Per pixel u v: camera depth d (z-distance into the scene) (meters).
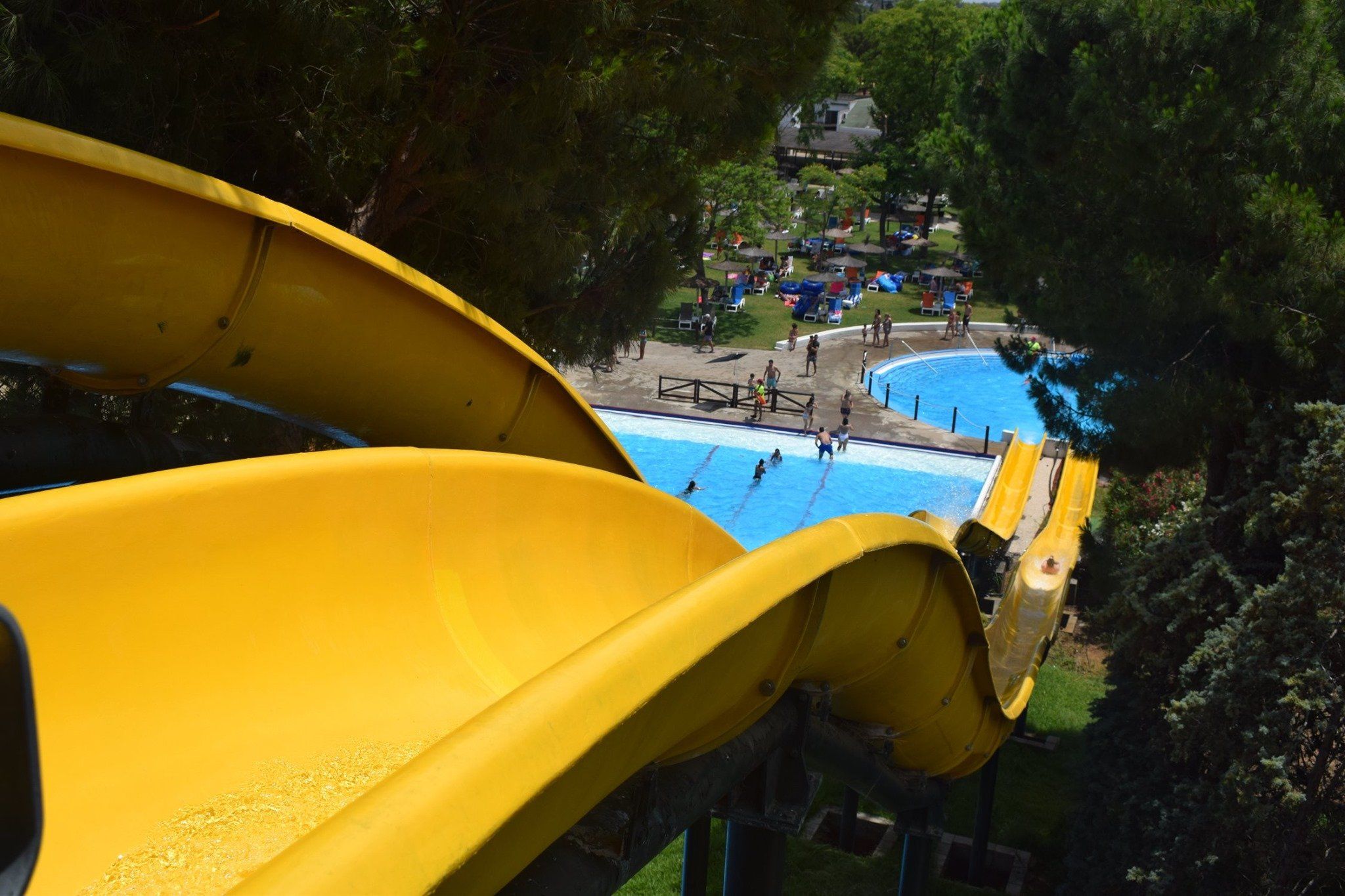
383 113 11.34
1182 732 11.30
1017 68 14.05
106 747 4.58
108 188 6.28
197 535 5.34
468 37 10.70
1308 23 12.05
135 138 9.42
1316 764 10.70
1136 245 13.16
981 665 9.04
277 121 10.93
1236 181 11.97
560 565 7.88
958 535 22.31
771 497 32.56
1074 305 13.38
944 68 73.44
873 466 35.41
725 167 53.59
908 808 10.41
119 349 7.00
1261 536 12.08
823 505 31.84
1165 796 12.20
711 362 47.38
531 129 10.81
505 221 11.79
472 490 7.12
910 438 38.12
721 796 5.55
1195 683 12.16
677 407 40.66
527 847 3.36
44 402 8.02
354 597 6.12
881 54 81.06
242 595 5.51
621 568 8.61
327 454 6.16
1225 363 13.07
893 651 7.14
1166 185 12.46
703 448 36.81
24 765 1.53
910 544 6.14
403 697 5.91
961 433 39.44
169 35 9.24
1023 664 18.27
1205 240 12.88
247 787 4.76
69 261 6.27
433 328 8.76
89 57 7.98
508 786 3.00
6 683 1.52
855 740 8.34
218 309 7.29
